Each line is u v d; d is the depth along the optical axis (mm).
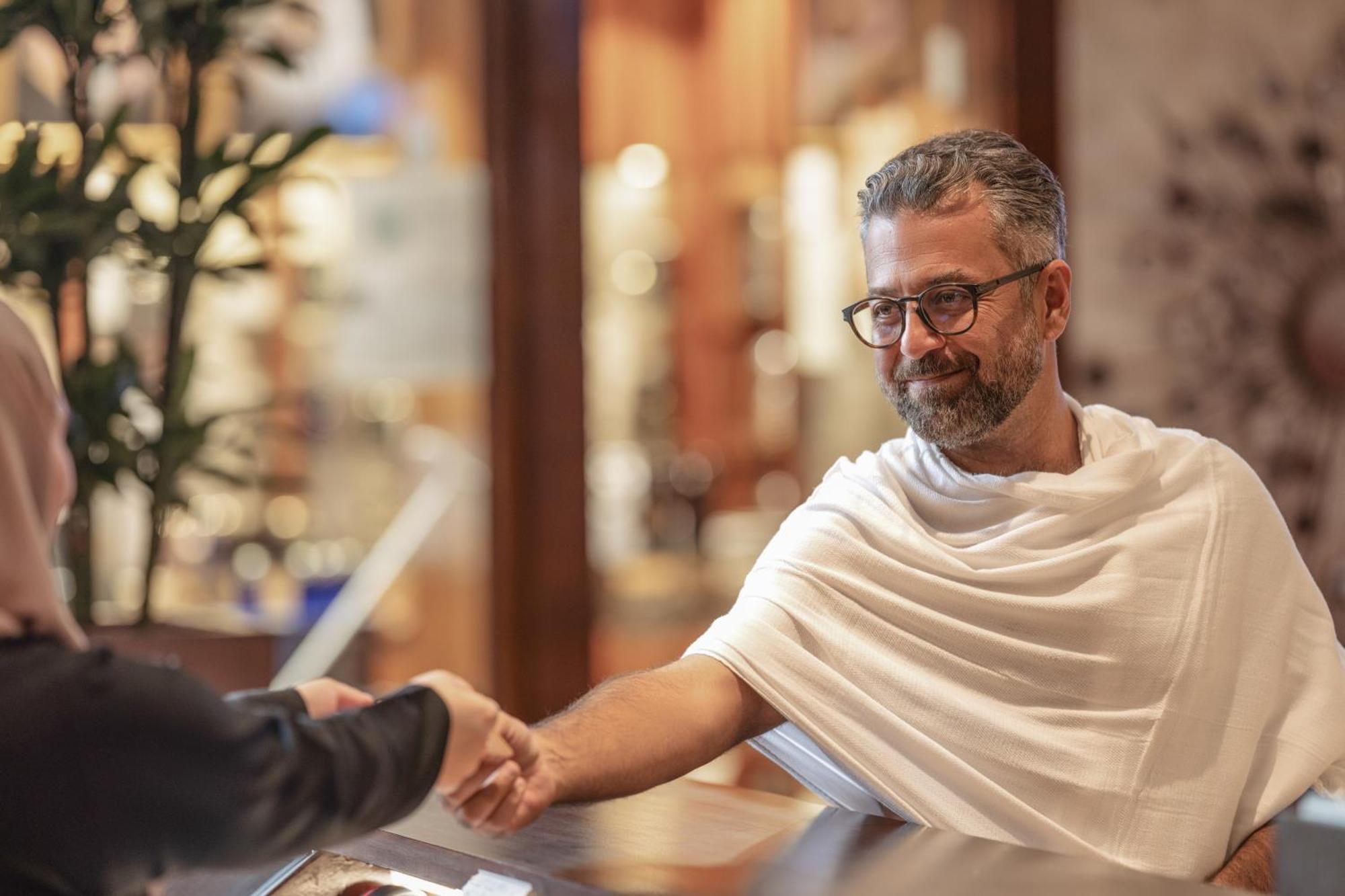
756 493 5449
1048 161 4184
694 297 5711
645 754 1434
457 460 3635
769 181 5273
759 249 5359
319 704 1269
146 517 3256
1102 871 1183
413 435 3617
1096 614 1669
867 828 1338
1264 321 4352
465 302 3615
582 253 3658
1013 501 1705
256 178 2633
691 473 5453
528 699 3662
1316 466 4410
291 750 1015
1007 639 1664
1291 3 4348
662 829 1330
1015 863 1205
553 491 3664
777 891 1125
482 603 3664
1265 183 4344
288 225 3473
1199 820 1644
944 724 1646
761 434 5422
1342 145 4395
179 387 2656
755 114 5285
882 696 1657
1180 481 1750
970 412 1602
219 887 1292
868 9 4738
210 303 3430
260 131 3412
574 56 3609
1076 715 1656
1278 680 1718
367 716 1095
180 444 2643
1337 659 1759
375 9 3502
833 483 1825
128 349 2680
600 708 1454
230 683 2582
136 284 2781
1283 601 1747
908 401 1622
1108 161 4223
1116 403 4242
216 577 3391
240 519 3453
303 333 3520
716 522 5434
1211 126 4289
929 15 4445
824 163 5031
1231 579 1713
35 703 954
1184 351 4289
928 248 1589
